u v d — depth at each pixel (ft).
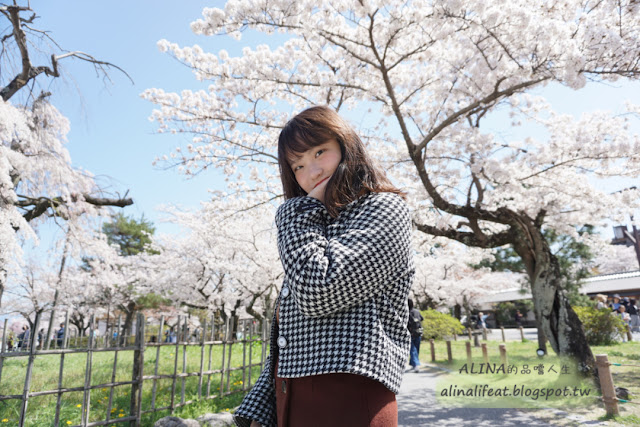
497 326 107.45
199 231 56.34
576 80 15.72
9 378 25.50
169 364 30.04
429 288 79.30
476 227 23.21
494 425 14.19
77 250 29.27
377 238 2.52
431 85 25.04
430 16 17.95
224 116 27.04
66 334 13.10
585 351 20.07
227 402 17.85
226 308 66.80
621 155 20.74
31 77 20.93
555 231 37.27
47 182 24.93
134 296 73.67
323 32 19.88
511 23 17.22
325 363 2.48
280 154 3.41
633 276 72.49
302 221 2.72
